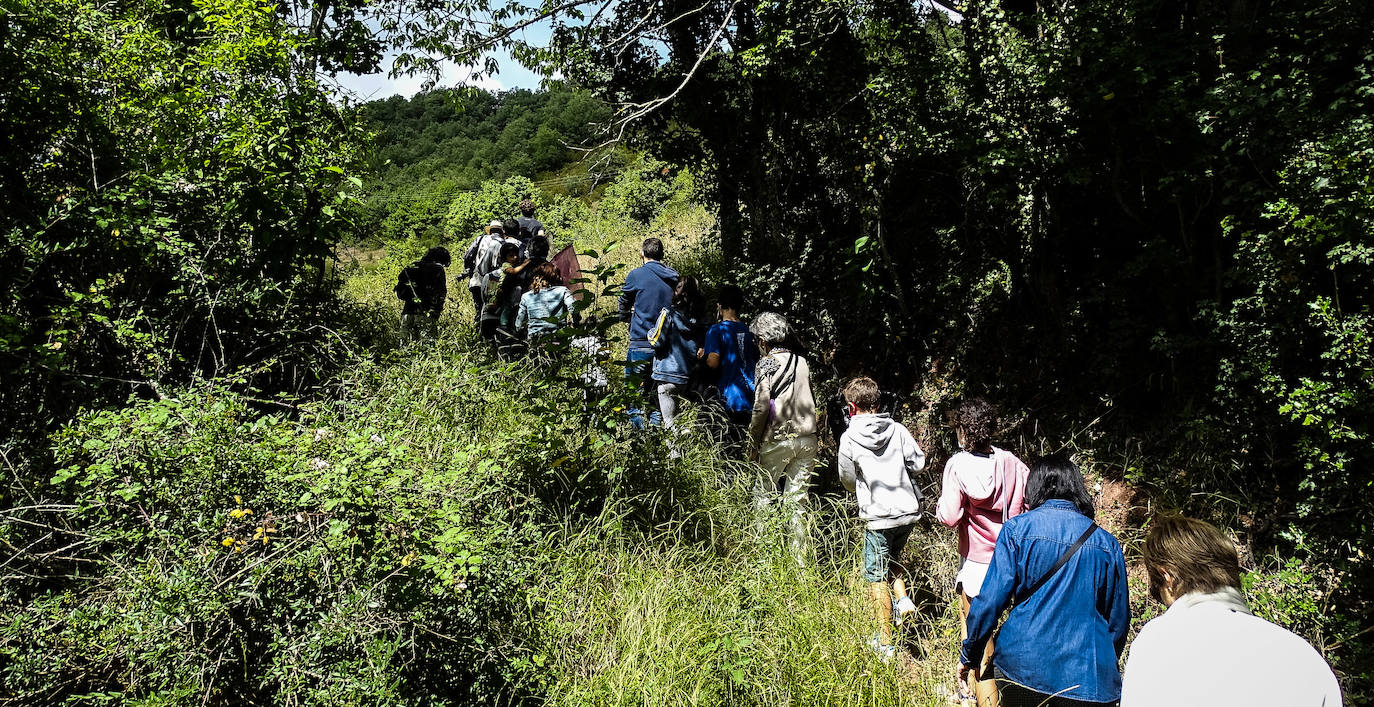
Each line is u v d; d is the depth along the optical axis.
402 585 3.13
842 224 8.12
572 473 4.87
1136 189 6.16
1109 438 6.00
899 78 6.43
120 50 6.10
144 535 3.20
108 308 4.93
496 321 8.08
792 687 3.67
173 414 3.57
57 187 5.36
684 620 3.96
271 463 3.41
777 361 5.21
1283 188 4.75
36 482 3.73
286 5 8.49
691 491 5.10
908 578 5.07
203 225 5.73
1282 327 4.93
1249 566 4.89
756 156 8.43
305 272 6.48
